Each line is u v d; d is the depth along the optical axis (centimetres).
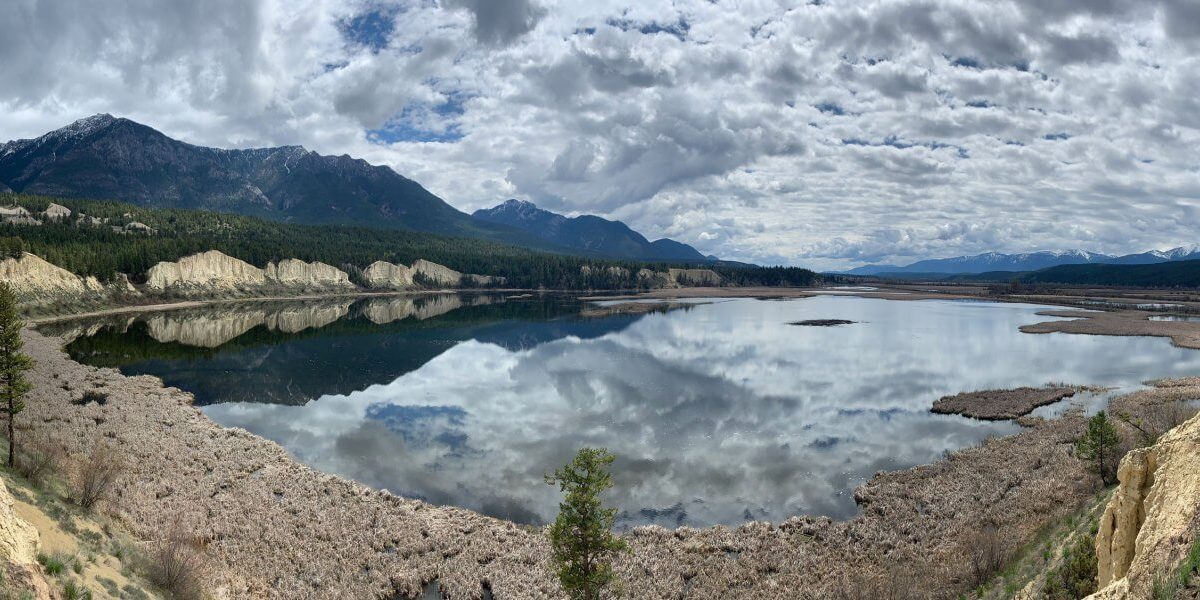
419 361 9538
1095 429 3803
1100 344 10781
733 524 3928
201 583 2909
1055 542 2959
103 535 2928
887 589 2939
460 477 4759
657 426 5997
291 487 4319
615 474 4744
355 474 4791
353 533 3697
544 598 3066
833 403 6819
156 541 3191
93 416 5538
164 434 5200
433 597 3206
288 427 6038
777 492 4388
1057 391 6912
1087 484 3753
